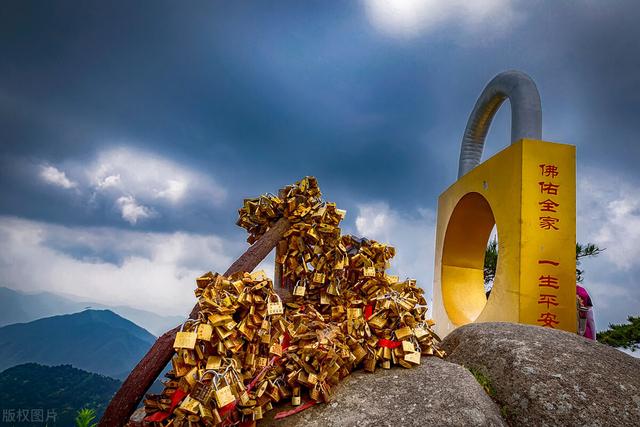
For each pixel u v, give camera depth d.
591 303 5.03
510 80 5.66
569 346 2.45
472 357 2.58
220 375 1.74
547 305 4.03
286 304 2.63
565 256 4.16
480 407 1.94
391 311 2.38
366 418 1.88
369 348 2.33
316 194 2.83
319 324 2.30
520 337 2.55
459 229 6.33
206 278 2.05
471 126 7.00
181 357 1.76
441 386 2.07
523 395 2.12
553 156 4.35
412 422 1.83
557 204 4.25
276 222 2.80
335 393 2.12
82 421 2.32
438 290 6.51
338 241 2.69
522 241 4.12
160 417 1.78
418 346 2.40
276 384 2.08
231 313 1.92
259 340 2.03
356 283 2.70
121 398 1.85
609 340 7.80
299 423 1.95
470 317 5.73
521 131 5.08
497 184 4.74
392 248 2.74
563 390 2.06
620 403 1.99
